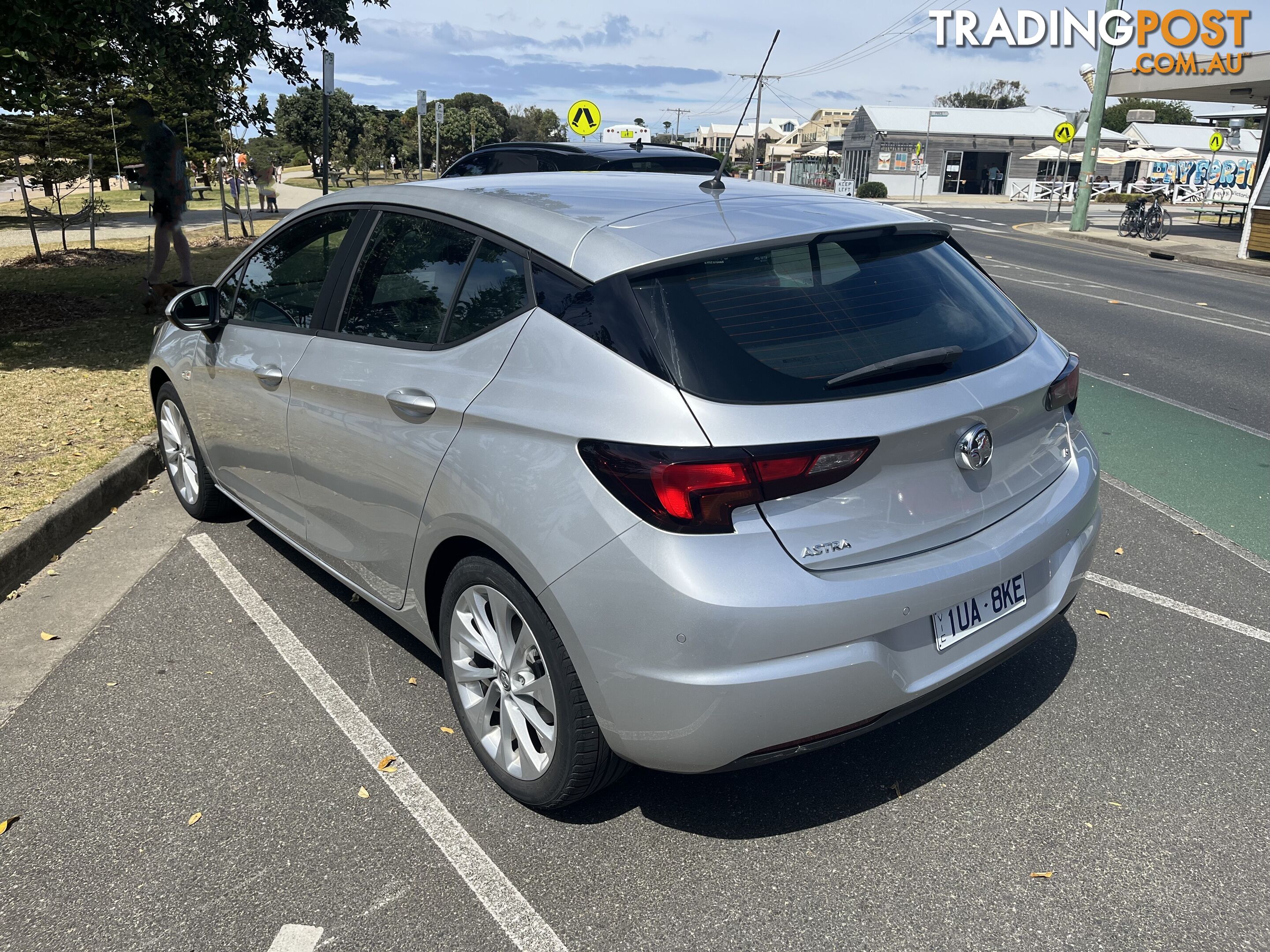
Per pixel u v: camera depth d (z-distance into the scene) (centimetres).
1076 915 250
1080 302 1345
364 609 416
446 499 285
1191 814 289
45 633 392
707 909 252
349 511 344
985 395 269
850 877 263
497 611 283
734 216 291
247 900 254
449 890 258
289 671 367
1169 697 350
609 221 283
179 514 522
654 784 304
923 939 242
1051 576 302
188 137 2144
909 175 5356
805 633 236
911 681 259
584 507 244
